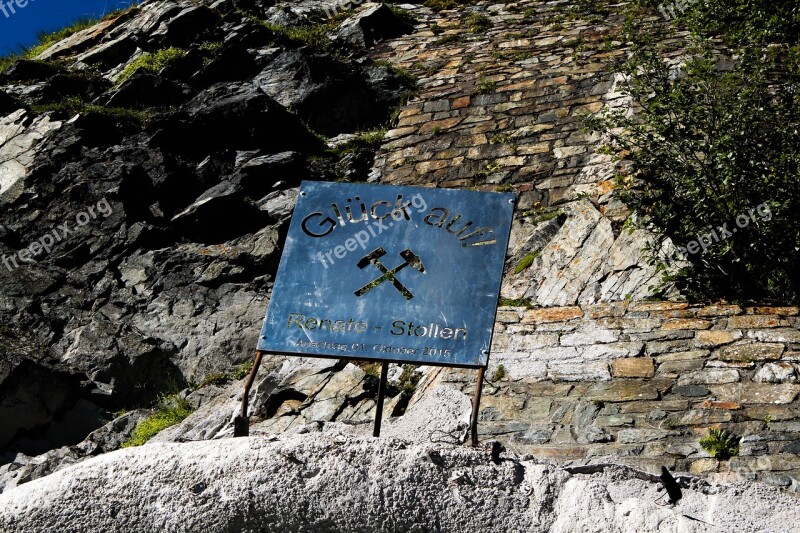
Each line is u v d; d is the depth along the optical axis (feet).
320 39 57.93
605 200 38.73
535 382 28.76
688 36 50.98
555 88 48.65
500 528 14.60
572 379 28.63
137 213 42.19
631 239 35.76
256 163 45.55
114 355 34.99
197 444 15.24
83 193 42.29
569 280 35.12
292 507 14.51
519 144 45.39
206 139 47.55
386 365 17.11
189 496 14.61
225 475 14.73
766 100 36.96
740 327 30.19
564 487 14.98
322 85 51.62
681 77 44.21
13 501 14.88
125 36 57.11
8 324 36.11
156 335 36.22
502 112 47.98
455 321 17.01
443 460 15.02
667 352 29.32
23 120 46.98
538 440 26.03
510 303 34.60
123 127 47.42
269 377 31.83
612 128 40.60
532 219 40.73
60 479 14.98
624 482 15.52
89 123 46.68
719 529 14.65
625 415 26.58
